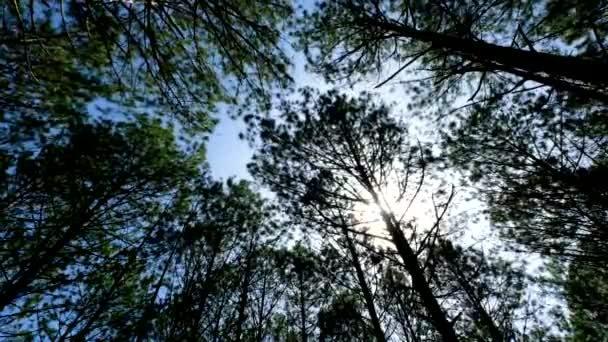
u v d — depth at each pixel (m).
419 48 6.29
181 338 5.78
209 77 4.44
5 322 5.89
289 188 6.76
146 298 7.15
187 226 8.18
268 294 8.70
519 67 3.04
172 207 8.84
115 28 3.53
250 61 4.15
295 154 7.11
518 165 6.89
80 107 6.44
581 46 5.29
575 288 7.70
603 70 2.61
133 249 7.02
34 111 6.05
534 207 6.86
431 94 7.02
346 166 6.43
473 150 7.55
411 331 2.57
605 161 6.13
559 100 5.90
